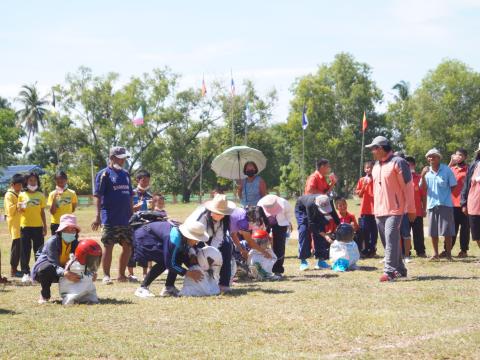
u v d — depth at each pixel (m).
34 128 108.62
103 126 75.44
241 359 6.12
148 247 9.97
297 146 86.00
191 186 87.31
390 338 6.85
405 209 11.09
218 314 8.29
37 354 6.45
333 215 13.57
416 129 85.81
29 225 12.97
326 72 88.25
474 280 10.87
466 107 83.06
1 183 83.44
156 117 77.25
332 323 7.58
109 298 9.78
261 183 14.45
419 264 13.47
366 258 15.35
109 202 11.89
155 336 7.14
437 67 84.69
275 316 8.08
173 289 10.09
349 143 84.25
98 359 6.29
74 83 75.75
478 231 13.63
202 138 82.06
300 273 12.80
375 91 87.38
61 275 9.26
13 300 9.81
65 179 13.60
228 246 10.34
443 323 7.47
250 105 80.88
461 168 15.27
